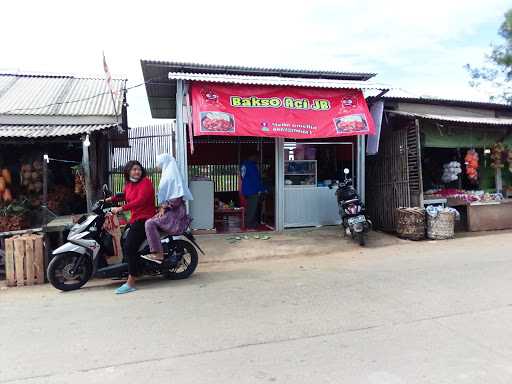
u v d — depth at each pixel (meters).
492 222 10.27
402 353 3.52
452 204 9.96
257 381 3.10
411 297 5.00
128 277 5.87
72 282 5.99
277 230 9.59
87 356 3.59
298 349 3.63
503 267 6.35
